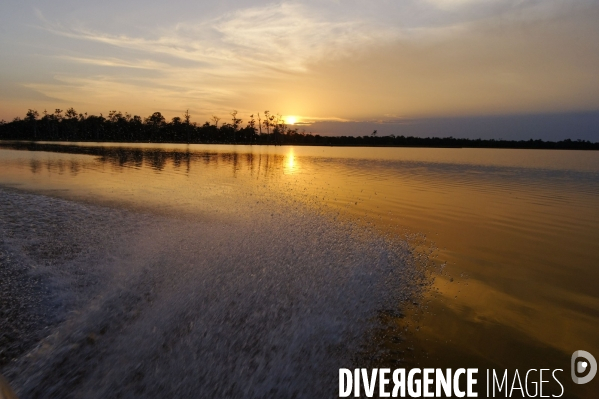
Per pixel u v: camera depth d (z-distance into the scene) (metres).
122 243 5.46
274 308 3.84
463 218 8.32
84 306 3.67
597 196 11.65
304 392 2.72
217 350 3.11
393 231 7.04
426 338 3.50
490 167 24.11
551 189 13.28
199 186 11.62
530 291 4.56
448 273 5.08
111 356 2.96
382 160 30.42
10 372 2.71
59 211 7.24
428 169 21.61
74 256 4.86
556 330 3.69
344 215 8.16
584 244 6.51
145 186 11.19
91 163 19.30
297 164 24.00
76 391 2.58
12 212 6.96
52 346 3.04
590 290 4.61
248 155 34.19
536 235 7.05
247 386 2.73
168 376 2.78
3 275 4.18
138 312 3.60
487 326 3.74
